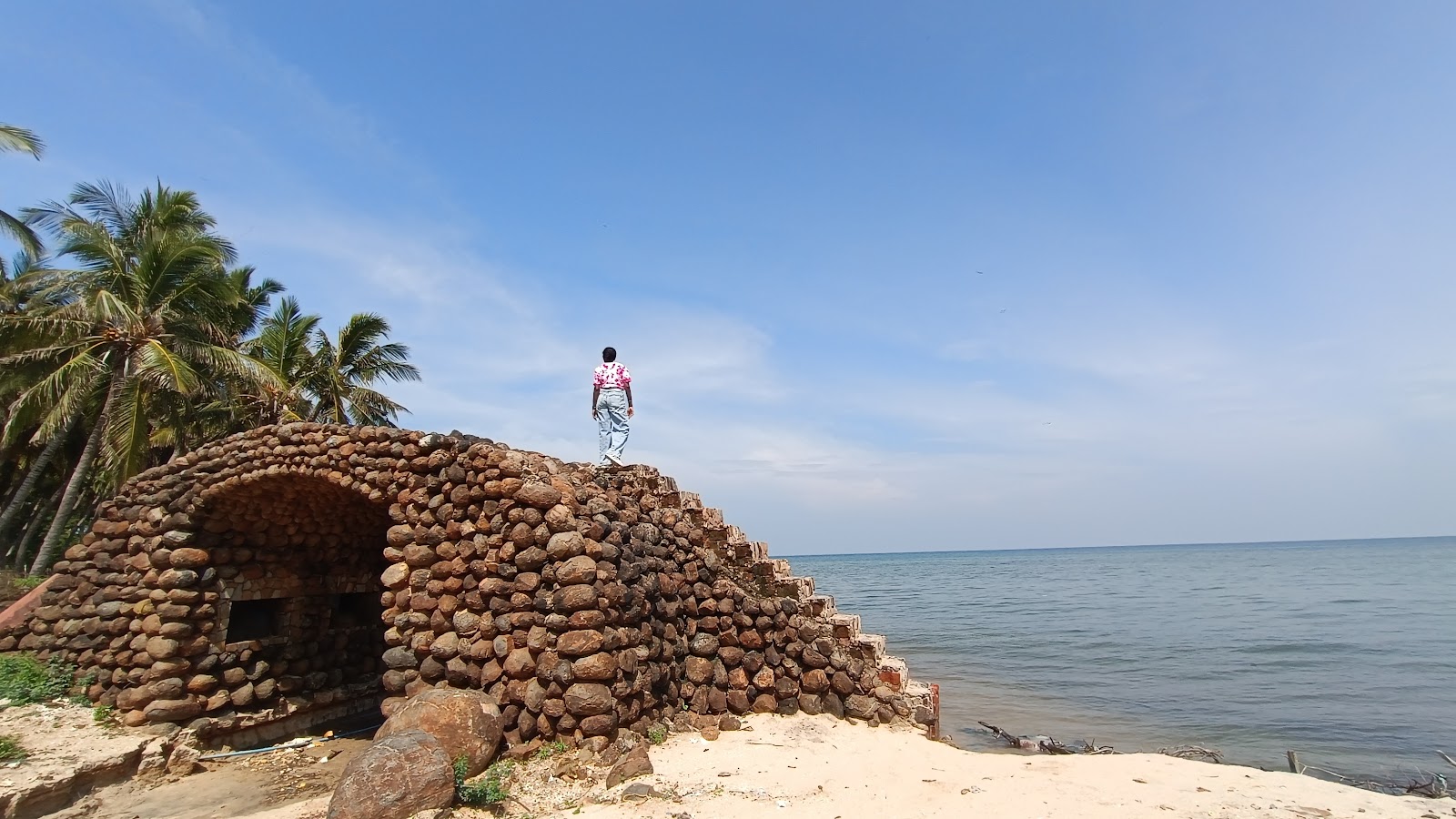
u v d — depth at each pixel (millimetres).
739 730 8664
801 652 9656
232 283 23734
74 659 10500
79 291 20734
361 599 13305
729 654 9602
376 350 27359
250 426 24875
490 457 8484
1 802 7133
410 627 8367
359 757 6250
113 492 18984
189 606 10234
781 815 6117
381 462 9000
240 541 10977
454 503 8586
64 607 10992
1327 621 34438
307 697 11648
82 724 9406
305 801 8258
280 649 11492
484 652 7906
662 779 6891
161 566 10320
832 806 6359
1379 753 13961
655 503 10352
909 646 28312
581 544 7852
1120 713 17156
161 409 21031
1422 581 62688
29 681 10070
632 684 7906
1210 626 33250
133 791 8602
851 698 9375
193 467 10469
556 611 7695
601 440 11477
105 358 18938
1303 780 7059
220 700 10328
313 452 9328
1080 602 48188
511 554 8062
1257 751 14117
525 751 7344
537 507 8094
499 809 6355
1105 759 7961
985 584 73500
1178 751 12062
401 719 7148
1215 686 20047
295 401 24547
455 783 6363
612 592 7797
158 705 9633
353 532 11812
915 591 65062
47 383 17922
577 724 7367
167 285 20016
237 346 24156
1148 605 45031
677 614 9453
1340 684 20062
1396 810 6051
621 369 11727
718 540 10625
